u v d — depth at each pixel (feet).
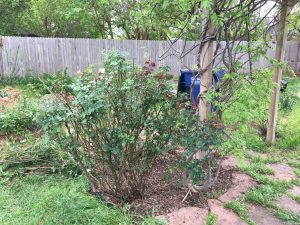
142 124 8.08
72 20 37.93
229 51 8.71
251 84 8.84
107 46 33.86
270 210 8.66
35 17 36.83
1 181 9.79
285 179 10.66
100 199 8.70
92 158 8.45
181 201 8.84
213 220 7.88
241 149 9.90
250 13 8.55
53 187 9.43
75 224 7.50
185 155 8.23
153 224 7.59
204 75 9.00
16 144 12.26
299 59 44.27
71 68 32.73
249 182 10.22
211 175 9.64
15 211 8.23
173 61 35.81
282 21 12.27
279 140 14.82
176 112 8.30
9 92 22.43
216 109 9.07
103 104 7.48
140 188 8.91
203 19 8.58
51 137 8.01
